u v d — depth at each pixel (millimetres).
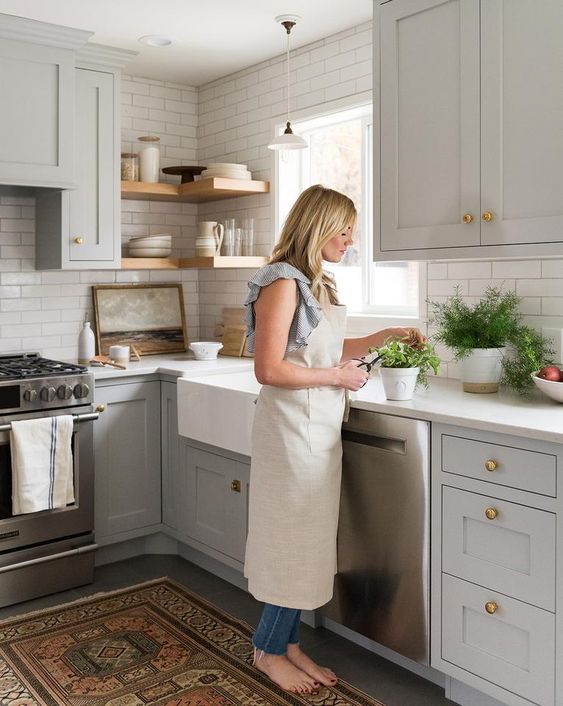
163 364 3785
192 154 4551
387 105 2740
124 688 2451
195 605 3100
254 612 3033
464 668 2252
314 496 2332
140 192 4000
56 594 3256
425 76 2605
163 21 3414
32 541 3176
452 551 2268
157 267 4043
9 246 3842
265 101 4031
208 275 4551
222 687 2453
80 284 4117
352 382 2354
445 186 2562
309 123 3844
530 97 2295
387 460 2447
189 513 3506
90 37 3549
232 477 3188
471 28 2439
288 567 2334
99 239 3770
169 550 3773
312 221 2312
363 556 2559
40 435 3086
